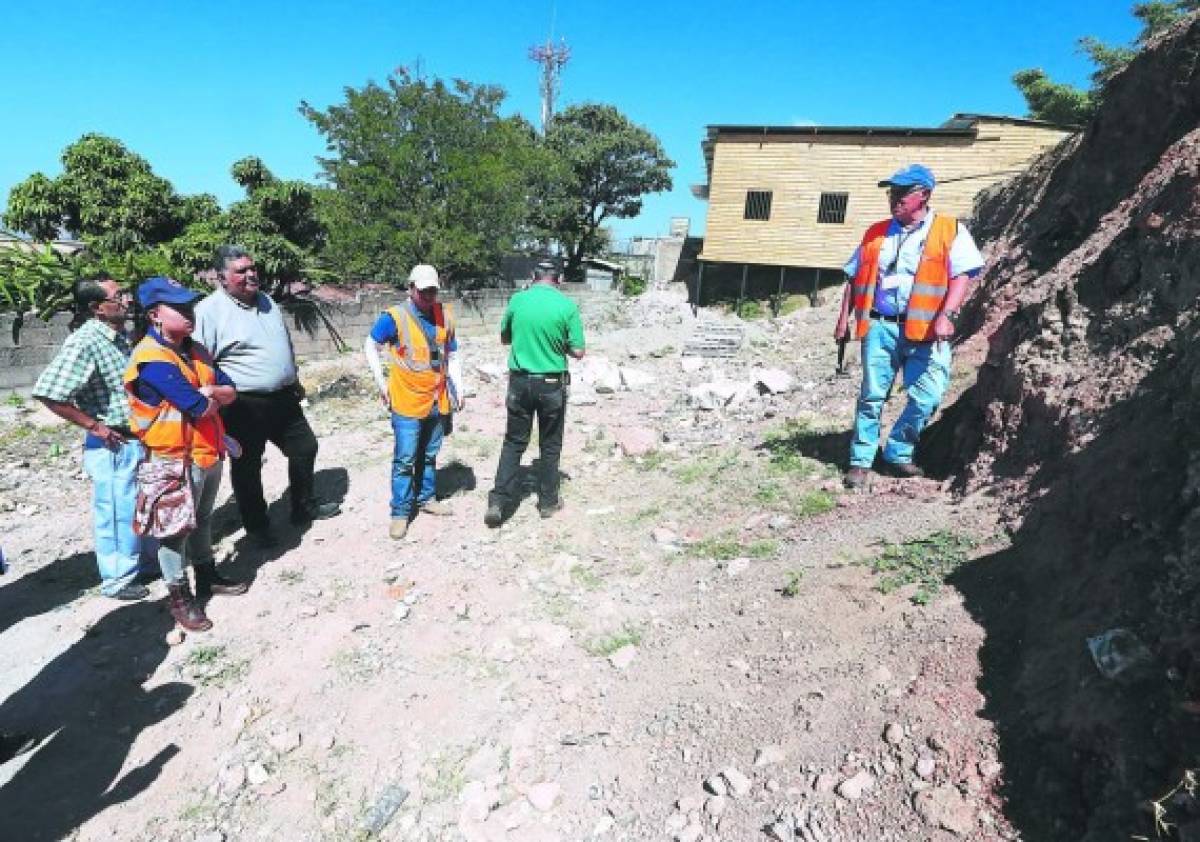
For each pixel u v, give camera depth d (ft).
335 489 19.44
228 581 14.57
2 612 14.20
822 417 21.84
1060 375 12.92
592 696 11.14
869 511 14.35
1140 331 12.01
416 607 13.79
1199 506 8.16
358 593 14.35
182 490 12.26
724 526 15.67
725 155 76.07
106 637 13.29
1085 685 7.64
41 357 31.24
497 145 67.10
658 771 9.43
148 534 12.10
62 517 18.56
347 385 30.27
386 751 10.39
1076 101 81.46
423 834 9.04
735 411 24.99
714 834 8.21
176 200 43.47
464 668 12.01
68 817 9.48
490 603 13.79
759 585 12.70
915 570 11.46
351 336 44.09
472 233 61.52
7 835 9.20
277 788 9.84
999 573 10.52
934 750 8.12
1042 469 12.01
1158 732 6.73
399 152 59.16
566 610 13.43
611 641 12.37
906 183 13.93
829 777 8.34
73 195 40.78
